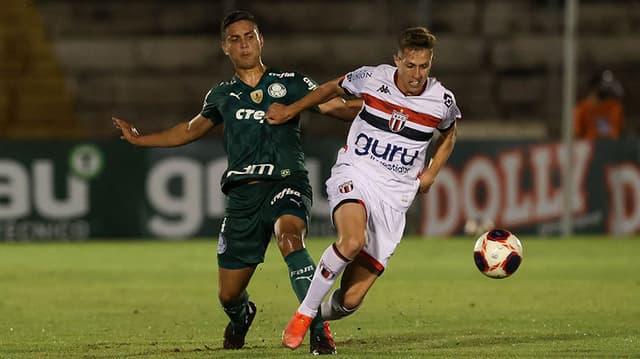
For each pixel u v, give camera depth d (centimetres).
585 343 2528
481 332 2770
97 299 3700
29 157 6181
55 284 4212
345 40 8869
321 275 2153
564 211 6450
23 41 8656
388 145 2269
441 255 5400
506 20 9069
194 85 8656
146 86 8612
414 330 2822
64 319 3136
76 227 6228
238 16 2381
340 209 2230
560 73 8719
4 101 8331
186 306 3481
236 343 2445
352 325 2938
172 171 6266
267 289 3988
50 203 6206
